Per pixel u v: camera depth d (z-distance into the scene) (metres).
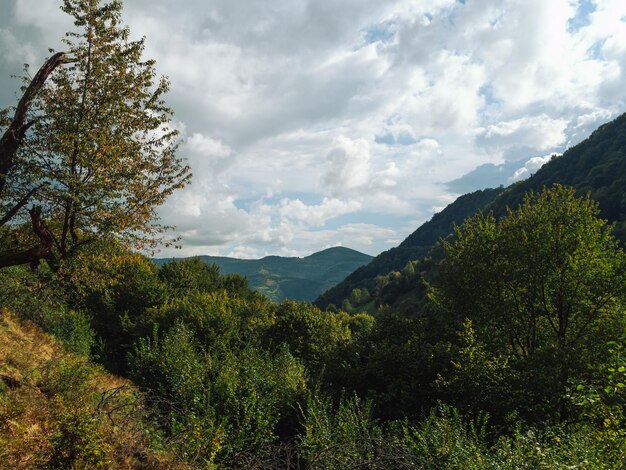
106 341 37.91
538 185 143.00
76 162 11.26
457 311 24.86
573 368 18.17
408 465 7.54
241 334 32.69
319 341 33.09
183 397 12.89
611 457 6.93
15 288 13.92
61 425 6.21
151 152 12.78
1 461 5.68
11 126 10.14
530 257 22.86
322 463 8.52
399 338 20.78
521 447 7.89
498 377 15.32
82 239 11.84
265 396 13.88
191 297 45.88
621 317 19.88
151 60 12.52
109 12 11.68
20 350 12.57
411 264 129.38
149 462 7.57
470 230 26.91
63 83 11.52
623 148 130.00
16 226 11.27
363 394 17.06
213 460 10.12
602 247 22.50
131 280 43.19
